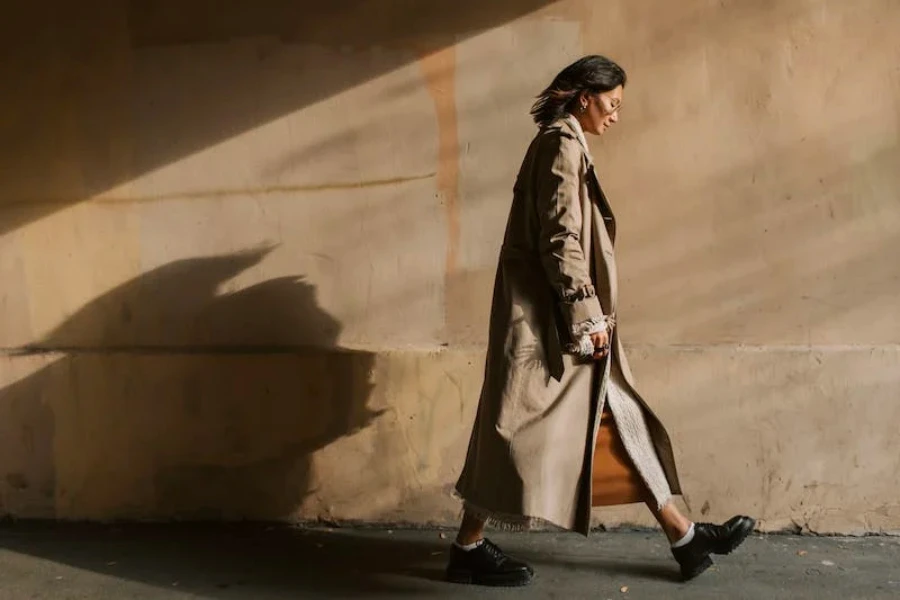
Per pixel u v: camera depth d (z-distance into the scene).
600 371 3.55
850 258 4.12
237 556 4.05
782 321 4.16
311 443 4.36
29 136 4.47
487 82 4.23
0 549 4.17
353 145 4.31
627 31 4.16
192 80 4.38
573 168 3.46
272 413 4.37
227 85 4.36
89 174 4.45
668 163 4.17
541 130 3.61
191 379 4.41
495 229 4.26
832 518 4.13
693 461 4.17
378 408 4.31
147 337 4.47
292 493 4.39
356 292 4.34
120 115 4.43
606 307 3.56
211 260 4.42
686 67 4.14
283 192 4.36
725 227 4.16
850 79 4.09
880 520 4.11
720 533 3.65
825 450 4.11
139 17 4.39
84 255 4.48
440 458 4.29
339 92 4.30
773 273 4.16
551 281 3.43
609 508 4.27
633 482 3.63
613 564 3.90
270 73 4.34
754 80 4.13
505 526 3.61
